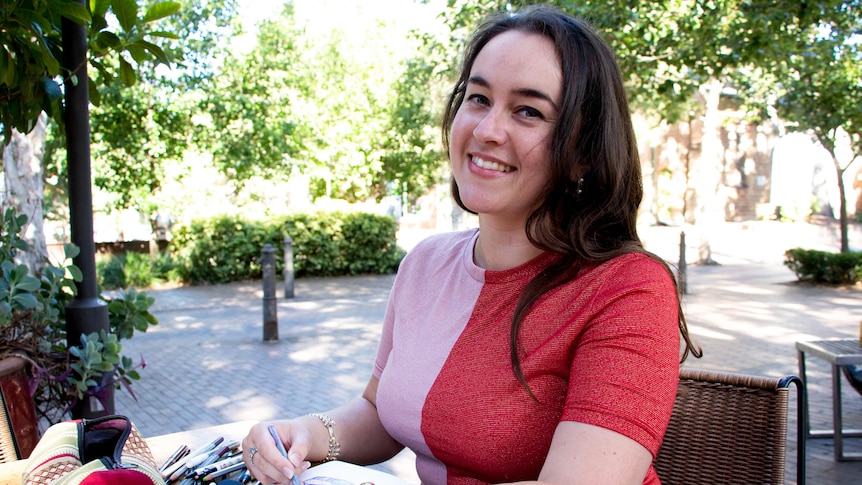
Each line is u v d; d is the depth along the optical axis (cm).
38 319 274
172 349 789
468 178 144
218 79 1457
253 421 200
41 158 664
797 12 697
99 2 271
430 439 140
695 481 169
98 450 122
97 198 1627
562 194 139
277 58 1543
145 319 330
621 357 118
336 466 136
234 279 1468
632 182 143
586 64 137
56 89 269
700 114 1930
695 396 173
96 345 279
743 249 2111
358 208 1600
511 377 132
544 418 130
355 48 1822
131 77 291
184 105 1383
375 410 171
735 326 898
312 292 1290
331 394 600
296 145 1595
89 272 289
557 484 110
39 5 247
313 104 1670
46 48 241
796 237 2544
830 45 880
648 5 705
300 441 149
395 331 161
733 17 703
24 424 237
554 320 131
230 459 150
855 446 455
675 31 718
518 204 140
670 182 3303
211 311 1073
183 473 147
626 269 130
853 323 917
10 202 637
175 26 1345
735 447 166
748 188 3447
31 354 259
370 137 1792
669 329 123
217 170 1530
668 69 812
